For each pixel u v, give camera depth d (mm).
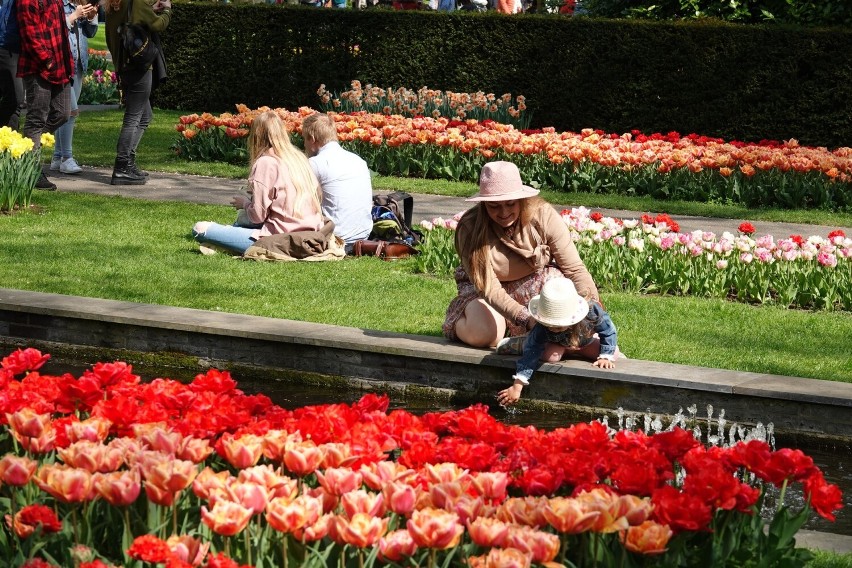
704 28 19797
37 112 12773
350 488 3439
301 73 23047
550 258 7004
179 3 23594
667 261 9664
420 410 6988
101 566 3104
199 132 17094
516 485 3818
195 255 10281
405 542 3174
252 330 7434
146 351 7730
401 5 26359
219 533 3359
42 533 3521
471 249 6867
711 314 8781
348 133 16062
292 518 3195
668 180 15266
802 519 3838
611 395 6703
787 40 19312
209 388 4539
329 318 8164
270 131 10359
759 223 13586
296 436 3771
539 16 20984
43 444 3830
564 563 3553
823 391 6371
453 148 16281
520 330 6941
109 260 9922
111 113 22906
